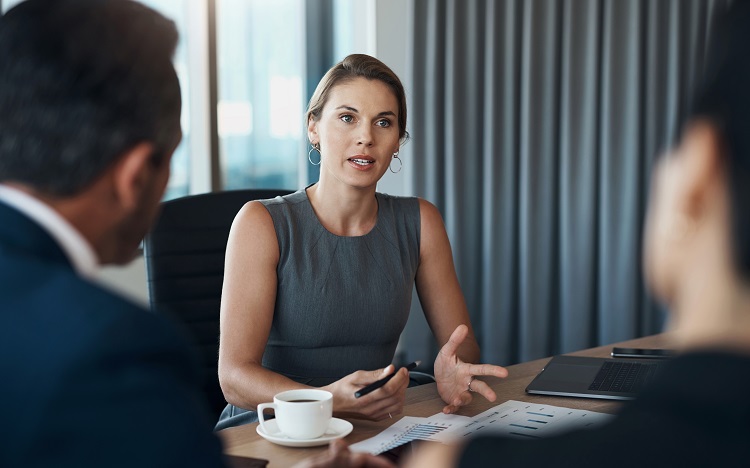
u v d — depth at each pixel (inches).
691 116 18.2
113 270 130.6
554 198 152.4
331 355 77.4
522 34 150.3
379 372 58.1
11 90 30.2
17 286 28.0
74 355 26.3
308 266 76.2
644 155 147.7
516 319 156.6
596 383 64.7
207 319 86.4
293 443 52.5
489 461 20.2
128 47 31.1
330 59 163.2
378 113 76.2
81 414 25.7
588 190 148.9
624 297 148.3
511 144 152.4
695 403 17.7
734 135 17.0
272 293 74.2
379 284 78.1
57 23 30.7
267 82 156.3
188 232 86.0
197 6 146.4
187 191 149.8
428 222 83.3
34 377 26.1
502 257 154.0
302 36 160.1
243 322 71.9
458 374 62.3
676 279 18.8
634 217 146.9
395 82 77.8
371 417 57.9
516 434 54.2
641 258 148.2
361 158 76.0
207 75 147.0
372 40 158.9
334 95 76.7
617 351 74.8
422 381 79.1
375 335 78.3
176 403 27.3
